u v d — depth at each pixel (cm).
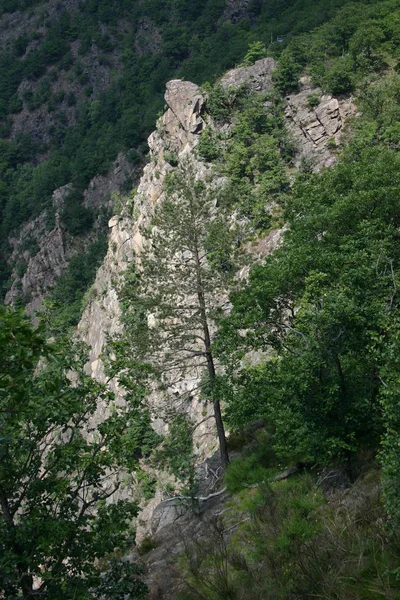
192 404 5409
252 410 2625
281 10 16050
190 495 3009
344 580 1485
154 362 3597
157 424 5403
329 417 2180
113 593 1680
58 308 1780
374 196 2825
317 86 7738
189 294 3650
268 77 8106
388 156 3284
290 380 2156
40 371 1656
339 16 9281
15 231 18175
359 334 2100
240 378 2762
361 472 2103
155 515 3378
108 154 17325
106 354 1934
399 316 2053
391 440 1583
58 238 16200
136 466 1777
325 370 2209
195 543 2098
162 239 3656
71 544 1631
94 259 14788
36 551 1537
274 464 2750
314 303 2239
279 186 6338
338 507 1831
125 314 6694
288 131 7256
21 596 1525
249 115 7369
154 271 3625
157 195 7900
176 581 1900
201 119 7825
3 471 1544
